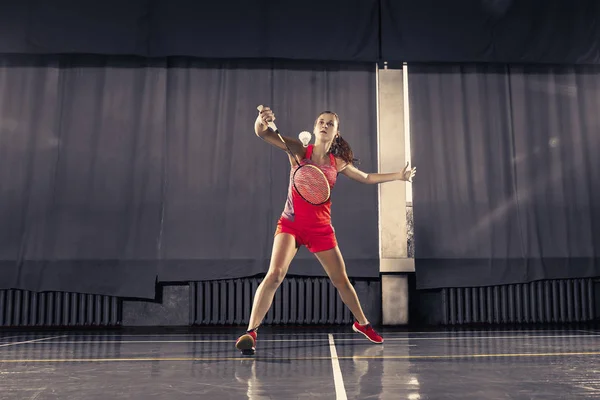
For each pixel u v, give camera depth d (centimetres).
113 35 547
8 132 546
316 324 533
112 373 215
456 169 559
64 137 546
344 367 229
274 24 556
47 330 507
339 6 562
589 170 572
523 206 557
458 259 543
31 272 523
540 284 554
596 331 451
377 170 553
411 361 248
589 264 552
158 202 540
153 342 365
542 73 580
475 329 487
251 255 535
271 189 545
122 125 551
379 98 570
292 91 566
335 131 304
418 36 562
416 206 550
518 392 173
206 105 558
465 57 564
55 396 169
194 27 552
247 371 219
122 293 524
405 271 539
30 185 539
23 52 543
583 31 575
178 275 529
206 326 534
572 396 167
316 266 527
